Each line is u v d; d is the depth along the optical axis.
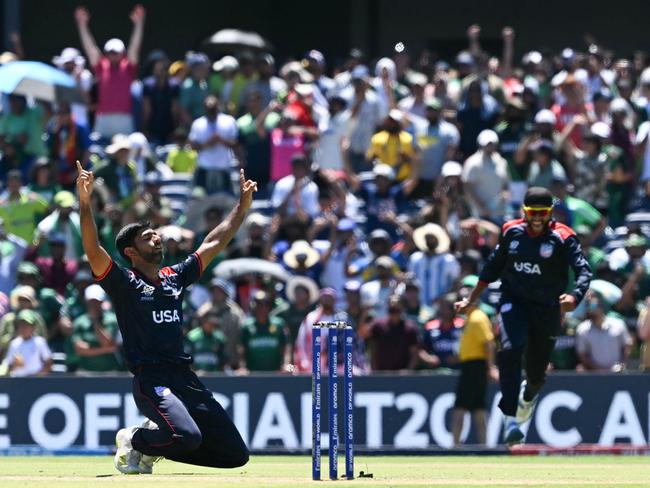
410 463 42.19
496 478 33.22
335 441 31.14
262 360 56.28
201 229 66.31
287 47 107.25
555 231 36.19
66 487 29.17
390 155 67.94
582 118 70.50
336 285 62.12
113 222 62.91
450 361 54.66
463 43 105.31
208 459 30.39
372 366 54.84
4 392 52.84
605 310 57.94
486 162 65.50
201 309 56.94
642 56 87.75
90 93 76.44
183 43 107.06
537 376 37.56
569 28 104.25
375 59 104.25
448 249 61.03
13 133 71.44
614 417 52.12
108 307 57.19
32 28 104.50
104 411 52.66
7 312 59.25
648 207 69.44
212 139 67.75
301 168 65.81
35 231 64.81
